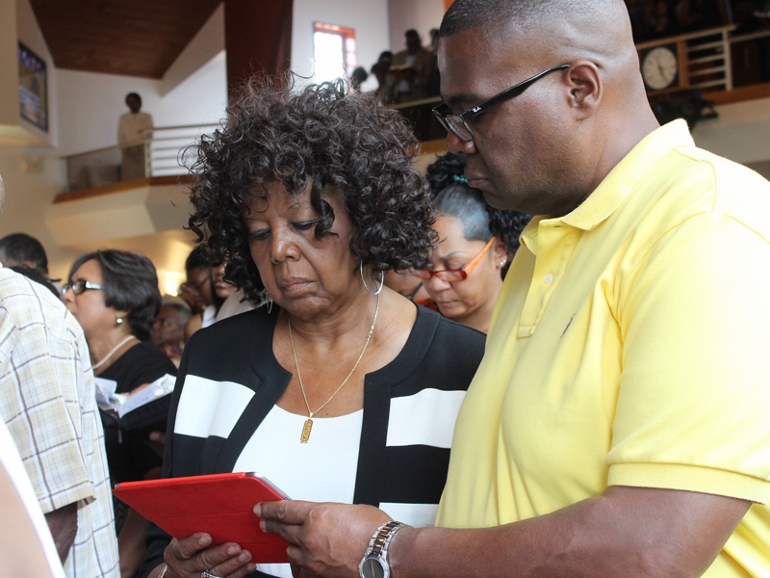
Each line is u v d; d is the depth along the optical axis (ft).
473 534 2.92
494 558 2.79
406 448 4.58
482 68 3.19
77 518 4.25
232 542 3.97
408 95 30.63
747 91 24.16
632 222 3.03
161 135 40.78
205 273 11.89
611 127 3.22
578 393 2.91
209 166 4.58
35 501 1.80
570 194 3.33
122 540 6.84
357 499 4.49
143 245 37.99
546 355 3.14
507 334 3.73
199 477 3.53
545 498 3.03
